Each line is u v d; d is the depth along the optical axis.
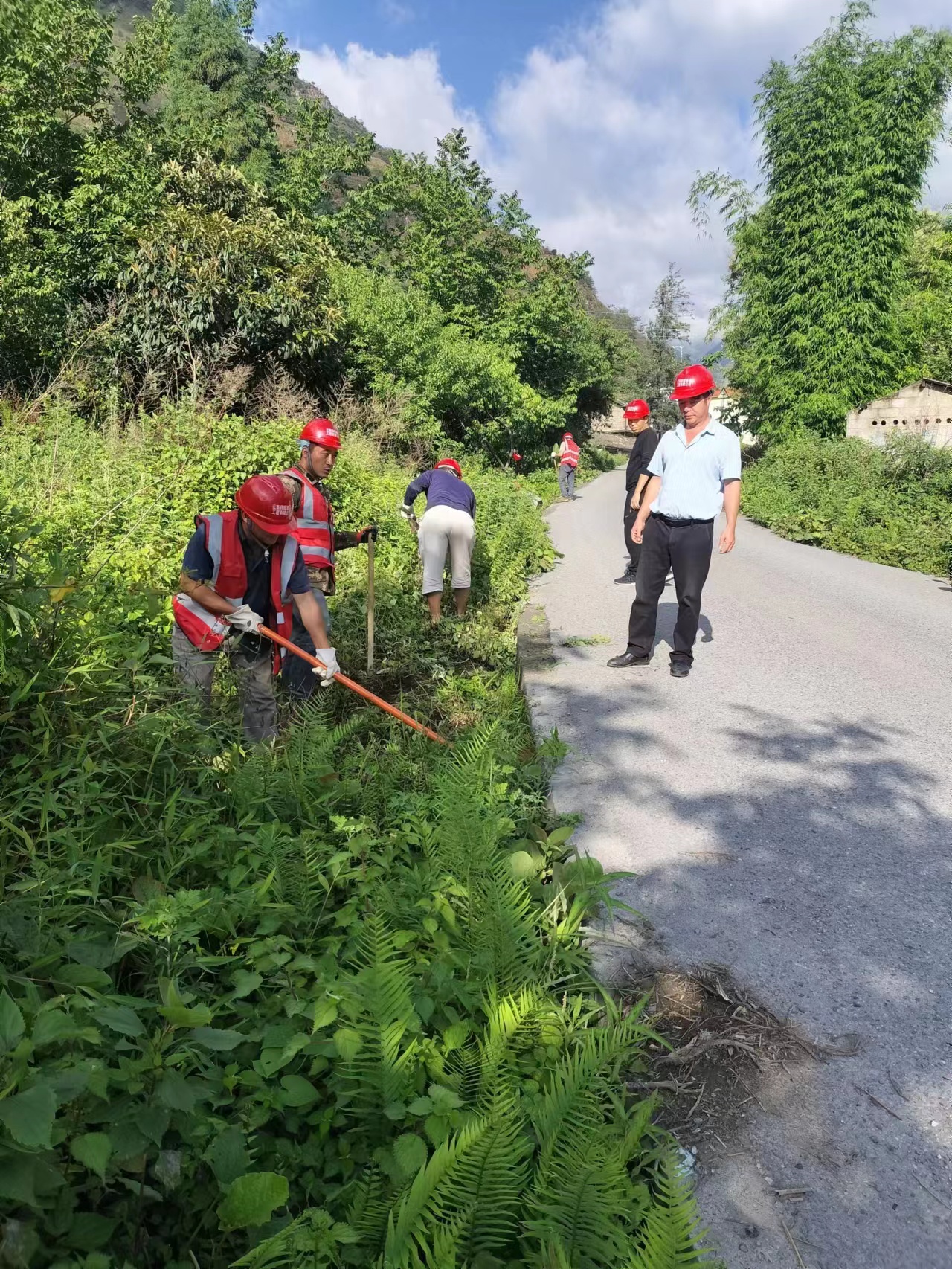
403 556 8.62
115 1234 1.56
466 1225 1.56
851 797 3.87
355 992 2.03
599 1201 1.61
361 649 6.04
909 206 21.06
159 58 17.28
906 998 2.51
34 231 14.41
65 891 2.31
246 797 3.14
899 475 15.21
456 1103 1.82
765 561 11.18
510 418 24.55
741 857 3.34
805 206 21.48
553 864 3.20
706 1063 2.27
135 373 14.03
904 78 20.23
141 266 13.85
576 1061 1.97
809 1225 1.81
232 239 14.29
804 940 2.79
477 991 2.29
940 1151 1.99
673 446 5.55
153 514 7.14
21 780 2.82
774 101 21.47
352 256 27.59
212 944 2.47
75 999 1.75
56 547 4.15
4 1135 1.32
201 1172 1.70
